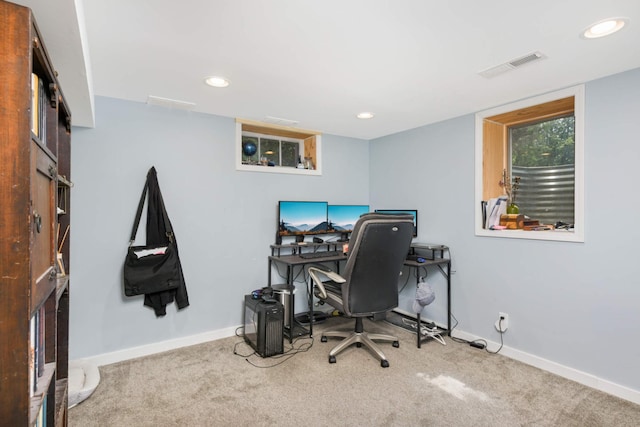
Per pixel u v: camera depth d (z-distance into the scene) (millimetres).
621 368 2104
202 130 3012
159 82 2291
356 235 2352
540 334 2510
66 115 1568
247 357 2654
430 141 3408
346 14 1477
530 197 2943
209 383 2244
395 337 2938
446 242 3234
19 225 724
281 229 3336
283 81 2273
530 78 2221
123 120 2654
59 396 1393
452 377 2326
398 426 1789
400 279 3750
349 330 3236
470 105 2803
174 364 2537
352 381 2264
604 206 2188
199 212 2994
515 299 2672
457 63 1991
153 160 2779
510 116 2869
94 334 2539
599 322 2205
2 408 706
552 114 2768
